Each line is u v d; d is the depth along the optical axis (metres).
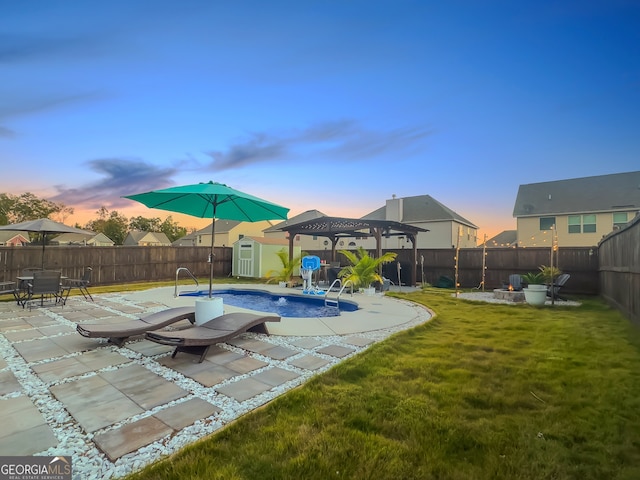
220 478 1.87
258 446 2.18
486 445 2.23
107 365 3.78
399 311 7.68
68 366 3.73
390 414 2.62
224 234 32.56
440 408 2.75
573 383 3.28
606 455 2.13
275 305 9.69
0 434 2.30
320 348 4.55
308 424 2.47
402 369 3.66
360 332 5.52
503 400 2.90
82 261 12.49
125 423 2.47
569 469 1.99
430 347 4.58
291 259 14.05
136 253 14.06
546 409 2.74
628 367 3.74
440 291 11.91
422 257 14.90
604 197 17.08
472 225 24.98
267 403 2.82
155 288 11.92
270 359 4.05
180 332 4.37
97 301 8.71
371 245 23.12
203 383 3.27
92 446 2.17
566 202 17.86
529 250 12.40
